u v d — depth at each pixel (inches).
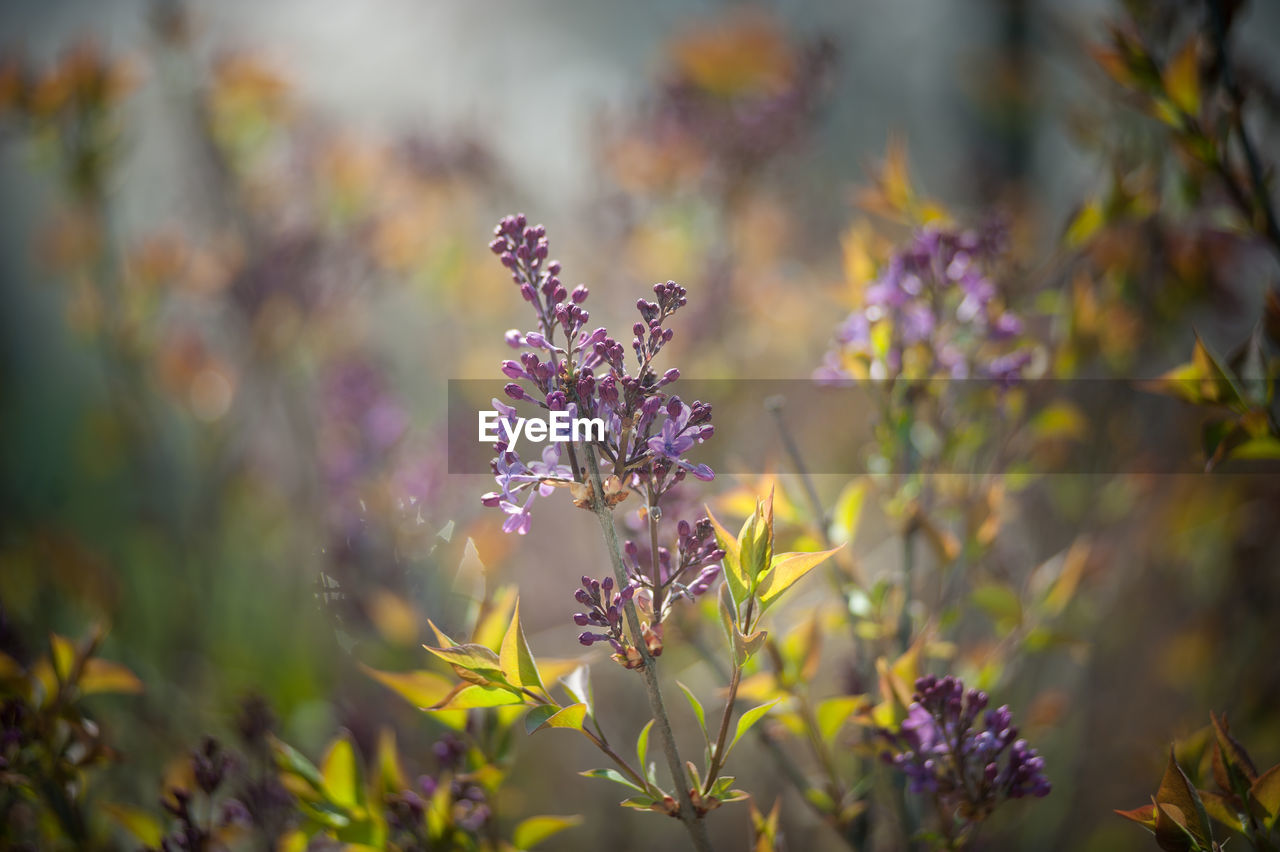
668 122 40.1
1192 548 38.8
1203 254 31.4
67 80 39.9
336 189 43.7
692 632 27.2
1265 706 36.9
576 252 43.2
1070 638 27.9
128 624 42.9
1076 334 29.1
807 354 41.8
